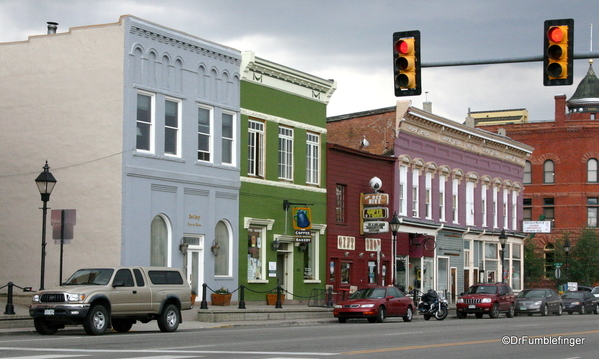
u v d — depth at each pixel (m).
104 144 31.25
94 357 15.63
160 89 32.41
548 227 62.09
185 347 18.38
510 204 62.47
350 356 16.86
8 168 33.12
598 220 75.94
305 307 37.06
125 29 31.16
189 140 33.75
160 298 24.41
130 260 30.78
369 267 44.97
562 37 17.81
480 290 41.44
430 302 37.53
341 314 33.59
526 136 78.19
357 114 48.56
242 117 36.53
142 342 19.77
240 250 36.09
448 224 53.00
